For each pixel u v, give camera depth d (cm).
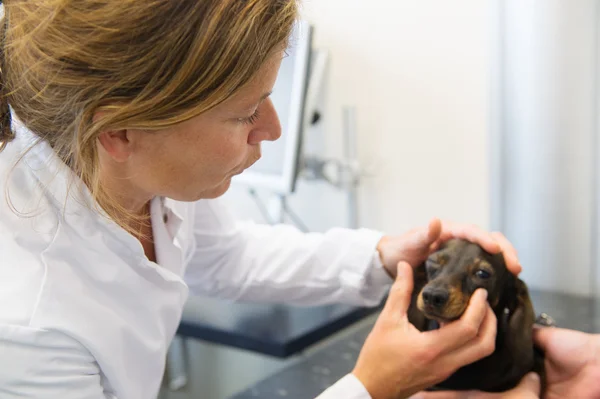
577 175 163
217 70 63
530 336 103
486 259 106
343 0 193
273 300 121
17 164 76
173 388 224
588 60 156
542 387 105
